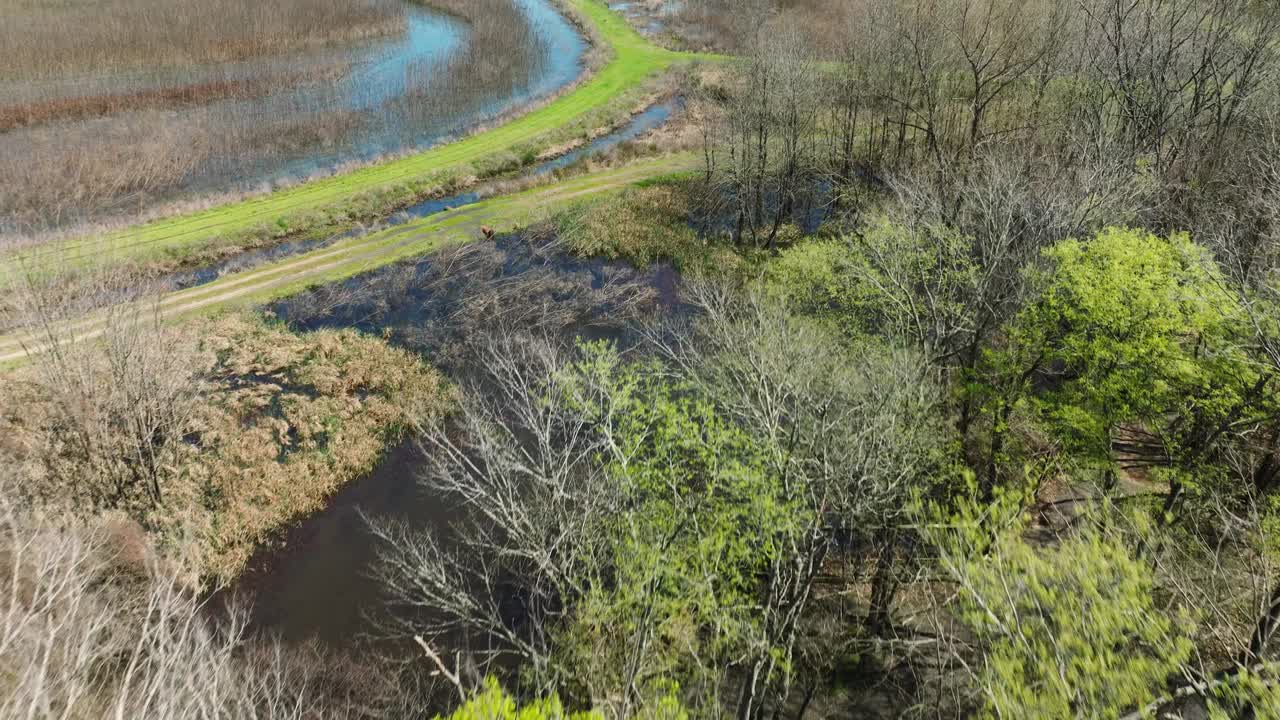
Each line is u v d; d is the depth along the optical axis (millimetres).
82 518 20094
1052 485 21594
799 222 40656
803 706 16016
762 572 16438
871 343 21094
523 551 16438
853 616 18672
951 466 17734
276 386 27328
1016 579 11945
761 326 20219
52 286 26219
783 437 17078
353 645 19297
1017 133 32281
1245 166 25297
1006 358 18547
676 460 18078
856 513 14852
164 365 23641
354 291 33562
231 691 12484
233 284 33594
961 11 34406
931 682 16641
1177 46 27062
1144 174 23500
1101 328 17281
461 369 29312
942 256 22141
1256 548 14648
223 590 20703
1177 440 17172
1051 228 19641
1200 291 16375
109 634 12547
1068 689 10352
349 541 22375
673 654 15648
